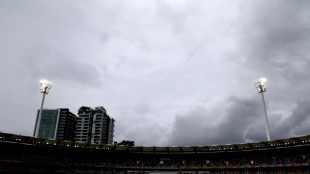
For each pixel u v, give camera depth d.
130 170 74.56
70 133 174.00
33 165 66.12
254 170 67.88
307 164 59.94
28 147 68.81
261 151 71.19
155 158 79.38
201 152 76.62
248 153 73.12
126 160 78.25
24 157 66.06
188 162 76.62
